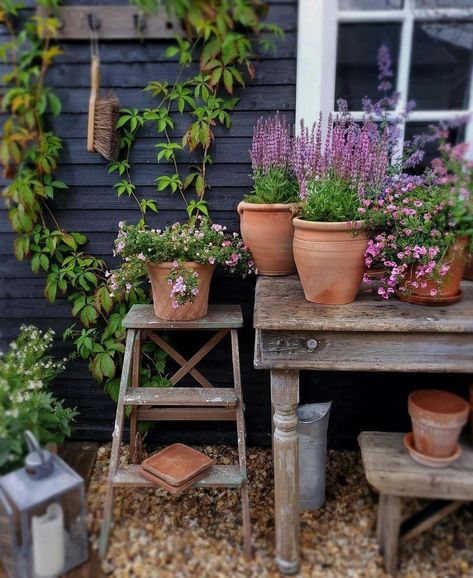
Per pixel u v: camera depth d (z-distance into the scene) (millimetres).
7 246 2225
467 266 1915
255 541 1814
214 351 2332
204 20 1784
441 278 1611
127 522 1893
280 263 1986
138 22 1873
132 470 1875
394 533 1621
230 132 2074
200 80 1994
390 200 1674
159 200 2164
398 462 1632
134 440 2189
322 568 1683
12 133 1818
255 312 1616
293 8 1904
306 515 1932
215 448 2393
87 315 2213
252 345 2309
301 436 1883
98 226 2199
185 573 1671
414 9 1866
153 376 2340
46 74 1910
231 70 1958
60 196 2166
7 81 1799
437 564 1688
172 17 1843
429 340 1526
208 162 2109
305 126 2018
